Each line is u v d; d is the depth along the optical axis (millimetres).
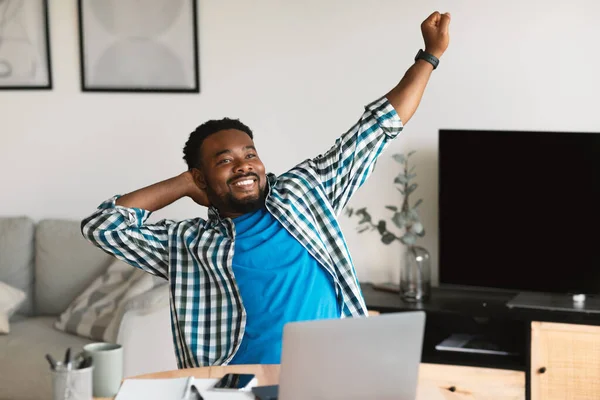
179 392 1725
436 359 3348
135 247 2174
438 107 3656
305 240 2164
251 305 2119
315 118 3789
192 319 2152
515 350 3400
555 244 3406
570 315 3209
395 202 3740
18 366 3211
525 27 3547
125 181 4000
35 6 4027
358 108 3742
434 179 3682
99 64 3975
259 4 3809
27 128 4082
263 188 2207
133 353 3250
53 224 3889
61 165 4059
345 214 3781
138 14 3920
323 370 1535
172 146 3943
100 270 3734
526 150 3410
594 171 3324
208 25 3869
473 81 3613
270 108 3832
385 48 3699
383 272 3779
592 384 3203
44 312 3812
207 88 3891
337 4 3730
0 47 4066
